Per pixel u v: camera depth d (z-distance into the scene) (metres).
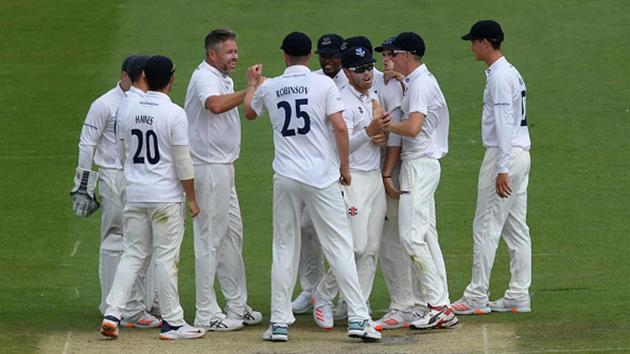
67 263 44.16
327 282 35.53
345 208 33.41
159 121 33.50
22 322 36.06
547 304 37.78
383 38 72.75
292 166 33.09
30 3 81.44
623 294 38.72
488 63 36.47
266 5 79.81
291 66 33.44
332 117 32.97
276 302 33.62
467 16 77.19
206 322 35.22
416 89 34.50
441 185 53.66
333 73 35.41
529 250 37.16
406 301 35.72
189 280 42.72
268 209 51.25
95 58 71.44
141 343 33.41
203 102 34.28
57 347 32.78
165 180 33.78
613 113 62.25
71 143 59.75
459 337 33.53
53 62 71.12
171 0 81.50
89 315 37.25
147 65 33.78
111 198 36.72
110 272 36.91
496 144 36.38
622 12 77.62
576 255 44.06
